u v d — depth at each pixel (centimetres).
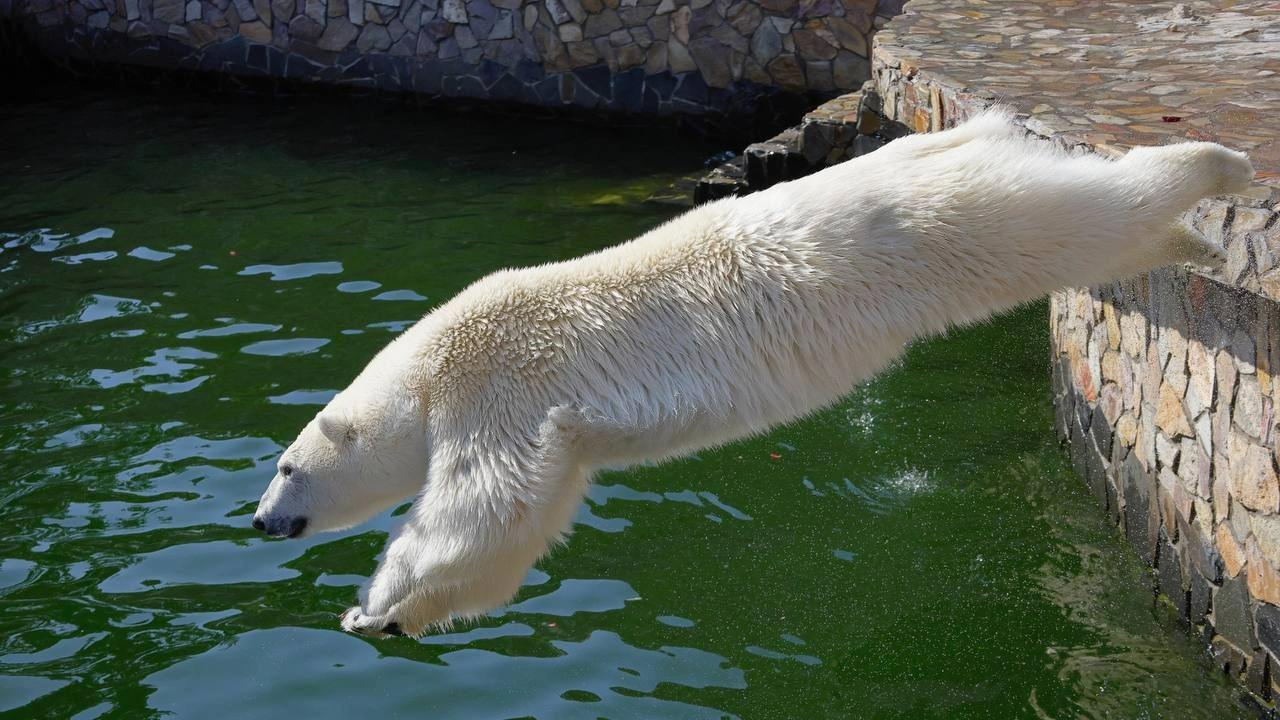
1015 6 744
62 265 850
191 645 446
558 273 342
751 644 435
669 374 327
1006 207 319
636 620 453
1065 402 562
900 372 645
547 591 474
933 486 534
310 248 870
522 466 329
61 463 577
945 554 483
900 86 638
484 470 329
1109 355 494
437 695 415
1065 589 455
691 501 534
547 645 439
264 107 1284
